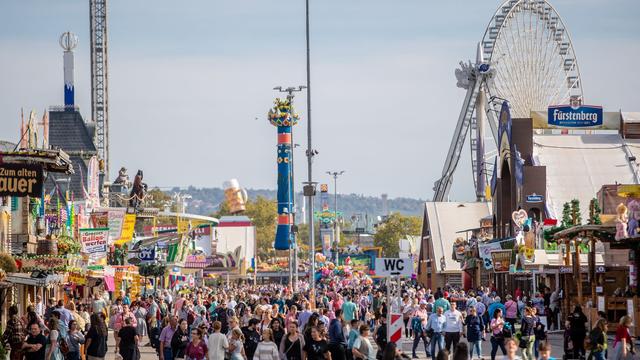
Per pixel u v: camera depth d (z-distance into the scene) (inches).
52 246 1871.3
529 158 3341.5
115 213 2913.4
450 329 1566.2
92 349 1280.8
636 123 3666.3
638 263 2065.7
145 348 2145.7
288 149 4200.3
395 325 1349.7
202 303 2207.2
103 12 5319.9
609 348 1806.1
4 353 1256.8
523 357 1477.6
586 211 3380.9
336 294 2089.1
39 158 1441.9
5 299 1732.3
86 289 2706.7
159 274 3516.2
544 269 2490.2
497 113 4943.4
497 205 3516.2
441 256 4717.0
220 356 1216.8
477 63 4992.6
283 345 1200.2
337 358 1254.3
